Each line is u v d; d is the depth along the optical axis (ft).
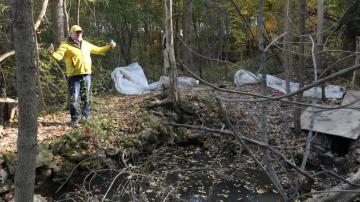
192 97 30.30
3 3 29.86
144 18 46.73
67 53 23.32
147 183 17.43
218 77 43.14
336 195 9.50
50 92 29.25
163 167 22.41
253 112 28.22
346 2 34.17
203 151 26.50
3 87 30.01
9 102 25.12
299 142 23.95
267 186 21.11
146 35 53.21
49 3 35.50
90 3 40.57
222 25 47.67
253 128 26.00
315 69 7.37
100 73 35.78
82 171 21.91
